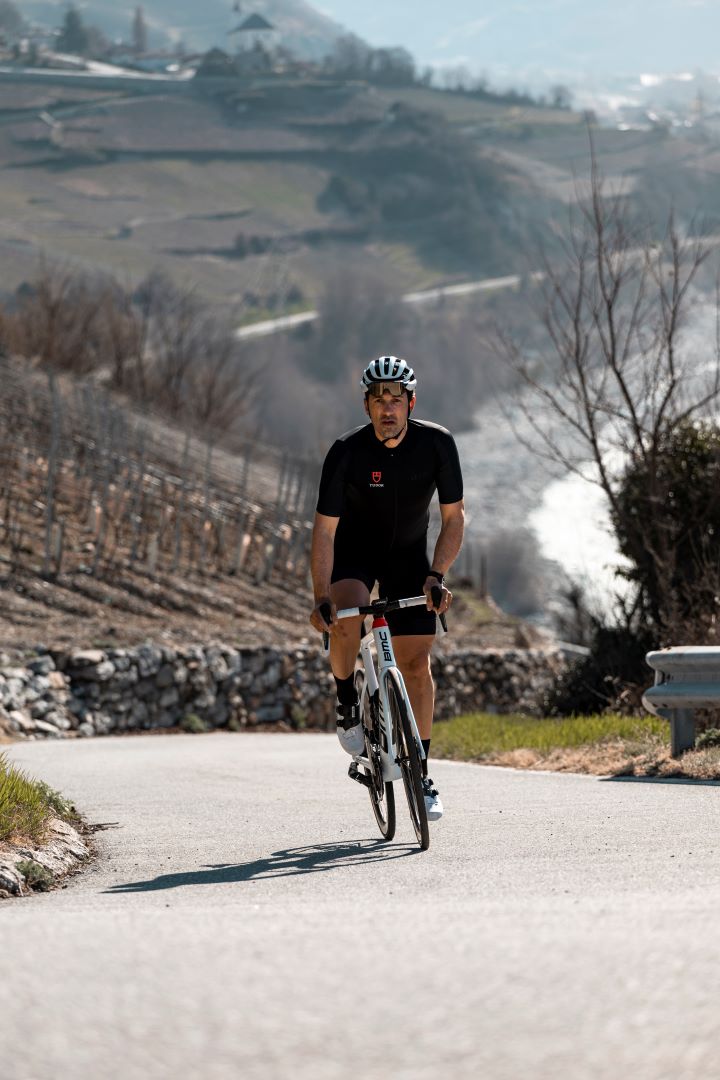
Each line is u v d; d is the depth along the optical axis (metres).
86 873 14.73
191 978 7.90
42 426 70.88
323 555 15.38
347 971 7.96
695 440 35.75
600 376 35.84
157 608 54.81
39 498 62.12
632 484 36.19
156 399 101.12
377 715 15.43
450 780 23.67
